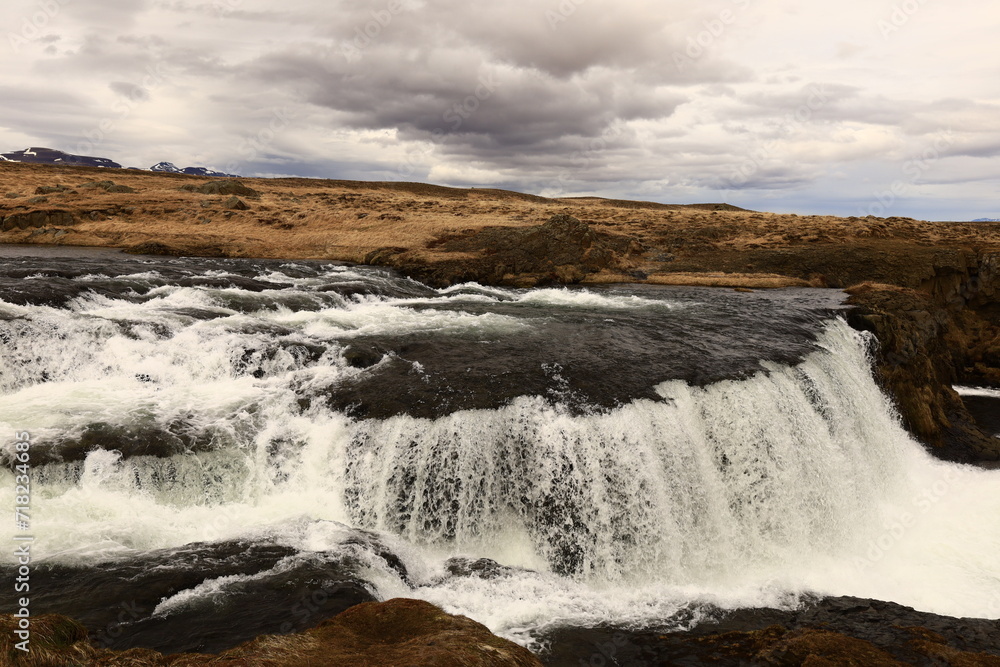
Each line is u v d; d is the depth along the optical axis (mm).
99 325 14891
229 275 25188
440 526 11938
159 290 20844
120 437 11164
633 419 12938
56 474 10281
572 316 21641
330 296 23250
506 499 12312
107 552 8938
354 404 12984
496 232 38875
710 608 10438
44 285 18641
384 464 12047
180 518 10477
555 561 11898
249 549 9383
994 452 19859
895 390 21172
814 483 14422
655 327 19844
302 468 12016
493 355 16000
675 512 12688
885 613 10281
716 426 14242
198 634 7133
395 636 6559
